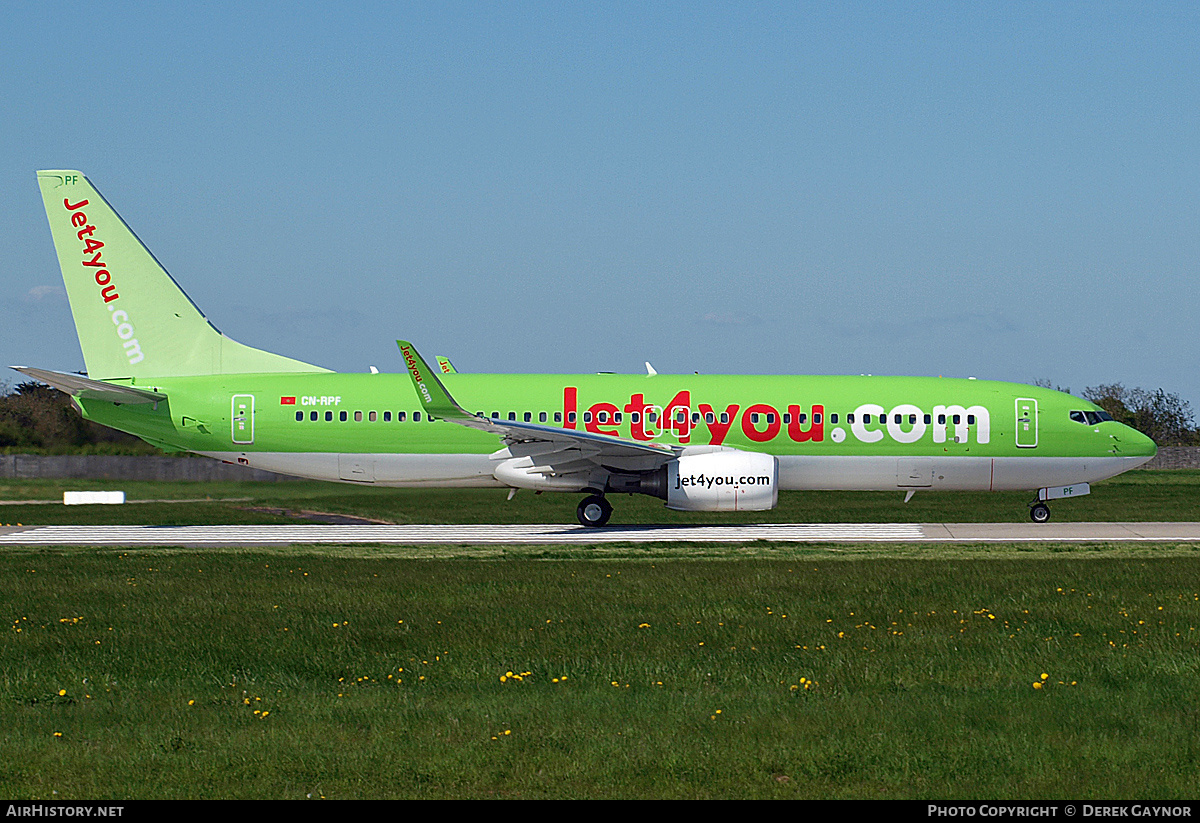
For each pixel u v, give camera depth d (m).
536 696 46.53
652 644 56.25
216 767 38.09
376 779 37.00
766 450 119.06
